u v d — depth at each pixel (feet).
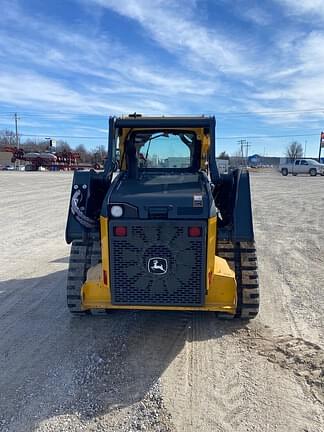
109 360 11.91
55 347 12.72
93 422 9.25
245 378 11.02
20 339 13.28
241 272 14.17
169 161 15.71
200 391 10.42
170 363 11.75
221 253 14.49
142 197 11.88
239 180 13.75
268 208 48.44
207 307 12.50
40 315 15.25
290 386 10.66
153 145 15.64
